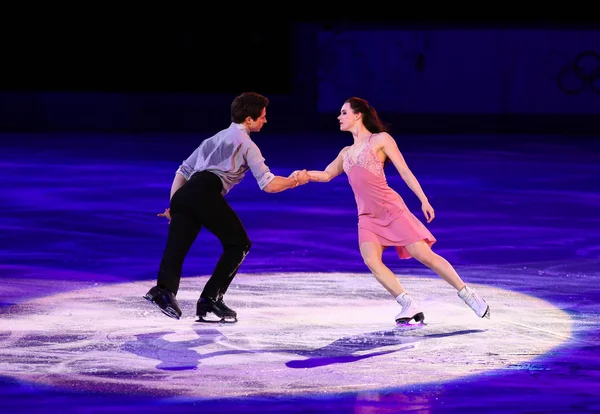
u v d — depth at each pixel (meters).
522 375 17.39
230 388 16.53
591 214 40.38
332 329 21.00
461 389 16.50
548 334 20.56
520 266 29.17
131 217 38.62
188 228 20.77
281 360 18.39
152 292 20.31
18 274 27.36
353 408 15.48
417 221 21.59
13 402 15.67
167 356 18.64
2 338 19.98
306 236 34.53
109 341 19.80
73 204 41.88
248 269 28.42
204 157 21.14
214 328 21.02
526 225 37.44
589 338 20.22
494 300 24.17
